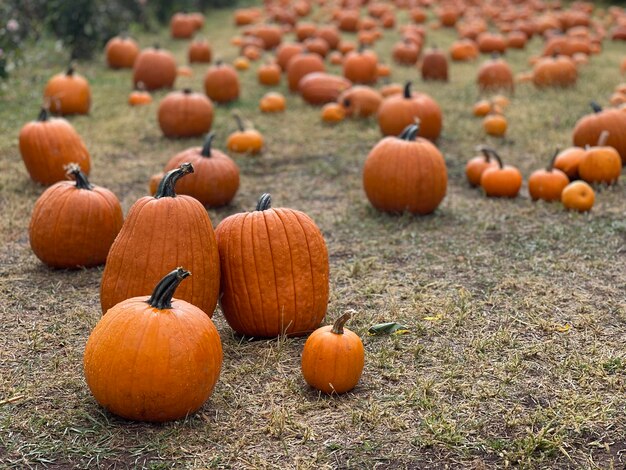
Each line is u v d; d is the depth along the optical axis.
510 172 3.40
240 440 1.72
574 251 2.75
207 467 1.64
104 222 2.64
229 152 4.13
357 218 3.17
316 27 9.30
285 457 1.67
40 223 2.61
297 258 2.11
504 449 1.69
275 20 9.91
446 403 1.86
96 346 1.75
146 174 3.76
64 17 6.56
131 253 2.02
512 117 4.89
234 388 1.93
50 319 2.28
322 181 3.71
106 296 2.05
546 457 1.67
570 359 2.03
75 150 3.44
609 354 2.06
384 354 2.06
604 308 2.33
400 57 7.11
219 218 3.17
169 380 1.72
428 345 2.12
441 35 9.09
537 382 1.94
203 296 2.05
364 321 2.25
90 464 1.65
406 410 1.83
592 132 3.83
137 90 5.67
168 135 4.44
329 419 1.80
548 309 2.32
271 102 5.15
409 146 3.13
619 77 6.10
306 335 2.18
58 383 1.94
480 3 11.55
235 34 9.26
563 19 9.45
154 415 1.75
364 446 1.70
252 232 2.10
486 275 2.58
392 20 9.66
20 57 5.51
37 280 2.57
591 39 8.00
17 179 3.55
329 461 1.66
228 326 2.25
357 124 4.79
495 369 2.00
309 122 4.87
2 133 4.32
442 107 5.25
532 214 3.19
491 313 2.30
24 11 6.43
